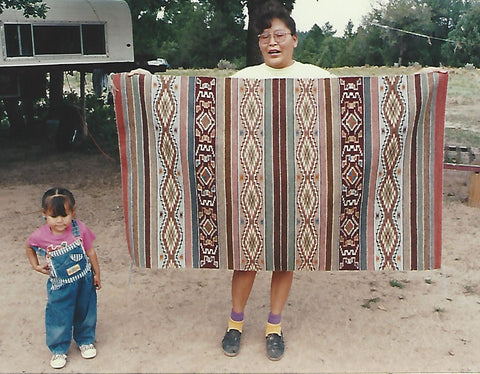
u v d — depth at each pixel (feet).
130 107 10.47
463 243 17.99
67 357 11.28
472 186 22.12
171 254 10.96
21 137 38.32
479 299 13.92
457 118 44.83
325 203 10.57
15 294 14.23
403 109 10.22
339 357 11.28
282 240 10.70
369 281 15.05
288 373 10.75
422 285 14.80
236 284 11.37
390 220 10.69
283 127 10.39
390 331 12.33
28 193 24.91
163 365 11.02
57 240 10.48
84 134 35.76
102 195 24.75
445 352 11.47
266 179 10.50
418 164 10.49
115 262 16.47
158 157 10.62
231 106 10.37
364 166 10.43
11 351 11.52
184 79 10.37
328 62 103.86
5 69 28.58
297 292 14.33
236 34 40.24
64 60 28.91
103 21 29.84
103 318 12.92
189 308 13.47
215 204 10.65
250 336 12.12
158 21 38.42
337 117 10.37
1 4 24.21
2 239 18.65
